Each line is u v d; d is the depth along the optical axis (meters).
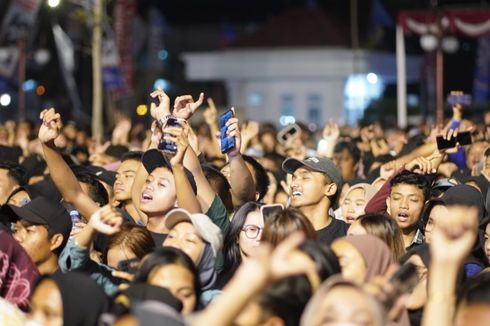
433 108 47.34
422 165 15.15
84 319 8.93
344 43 59.69
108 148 23.02
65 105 52.41
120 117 33.53
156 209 12.59
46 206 11.79
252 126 20.52
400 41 40.28
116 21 37.38
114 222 10.13
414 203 13.91
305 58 59.62
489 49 43.53
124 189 15.09
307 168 14.00
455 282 8.70
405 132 30.05
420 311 10.73
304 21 61.00
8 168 15.95
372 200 14.62
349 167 21.28
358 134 30.73
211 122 20.58
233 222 12.54
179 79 75.25
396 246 11.83
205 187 12.91
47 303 9.02
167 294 9.39
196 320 7.54
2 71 39.97
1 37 40.34
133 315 8.39
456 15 39.56
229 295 7.40
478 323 8.94
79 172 15.44
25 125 28.52
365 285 8.46
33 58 47.41
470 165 20.78
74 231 12.80
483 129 24.94
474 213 8.15
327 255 9.26
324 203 14.06
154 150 12.86
